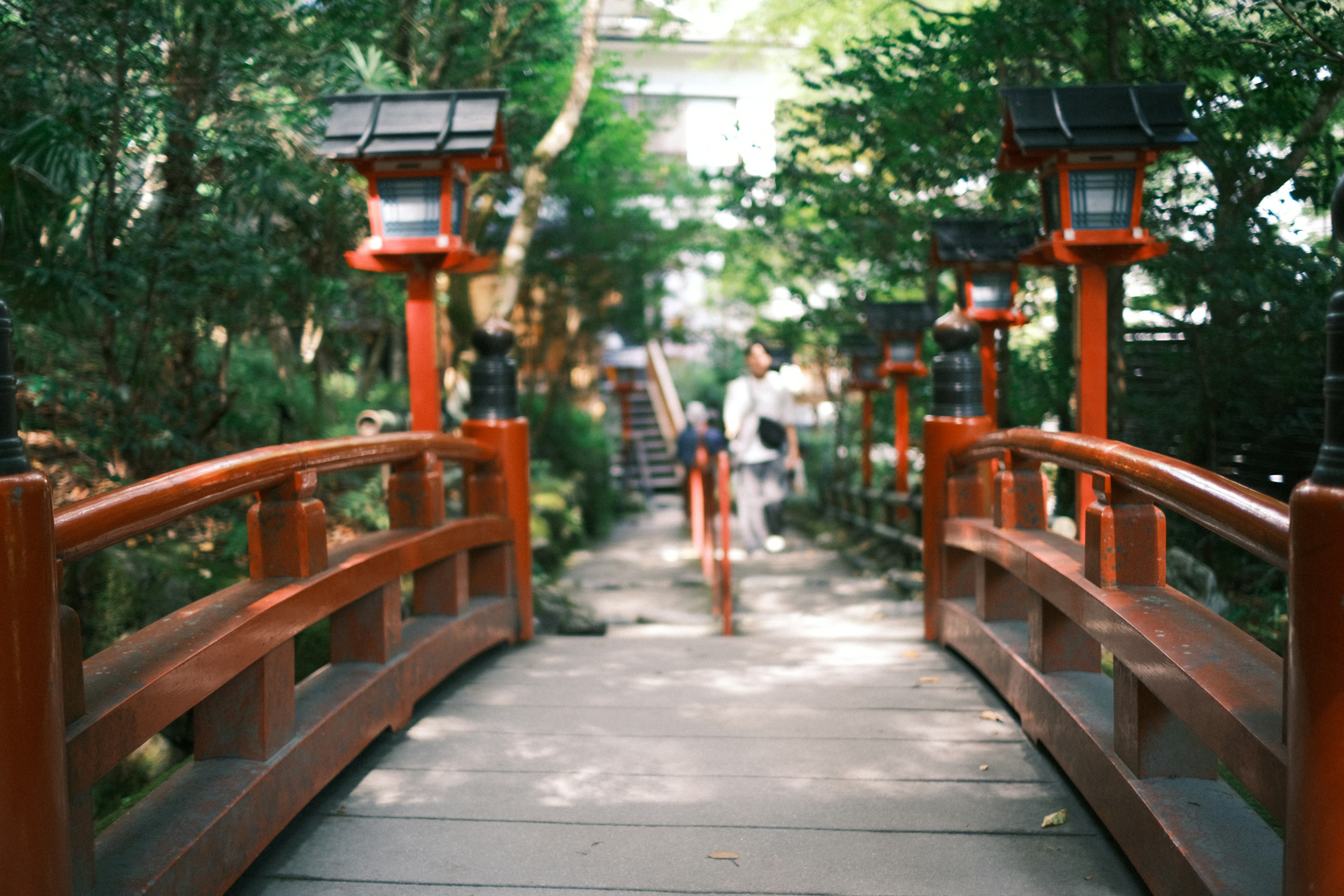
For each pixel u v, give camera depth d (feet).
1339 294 4.96
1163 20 17.62
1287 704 5.49
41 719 5.26
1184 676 6.91
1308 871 5.00
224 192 17.60
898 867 8.31
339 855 8.64
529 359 49.47
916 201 23.90
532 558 28.94
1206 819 7.29
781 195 25.76
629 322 51.98
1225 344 19.49
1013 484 12.61
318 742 9.40
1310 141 16.25
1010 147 13.83
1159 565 8.84
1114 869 8.25
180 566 16.29
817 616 22.22
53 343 18.13
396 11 21.72
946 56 19.11
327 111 18.63
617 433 58.54
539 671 14.82
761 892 7.92
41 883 5.25
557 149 30.60
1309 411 19.16
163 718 6.89
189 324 17.99
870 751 11.00
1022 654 11.82
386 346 36.78
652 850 8.66
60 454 18.80
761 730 11.74
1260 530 5.80
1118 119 12.94
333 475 22.85
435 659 12.99
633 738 11.52
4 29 13.80
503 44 27.73
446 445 14.10
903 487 30.27
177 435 17.75
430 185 14.73
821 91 23.13
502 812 9.49
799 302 34.96
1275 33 16.35
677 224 49.24
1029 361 24.97
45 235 16.62
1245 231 16.65
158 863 6.77
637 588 27.25
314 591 9.40
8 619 5.14
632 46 53.78
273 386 23.77
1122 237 13.17
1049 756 10.75
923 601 20.48
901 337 29.81
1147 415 21.76
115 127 14.83
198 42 16.56
